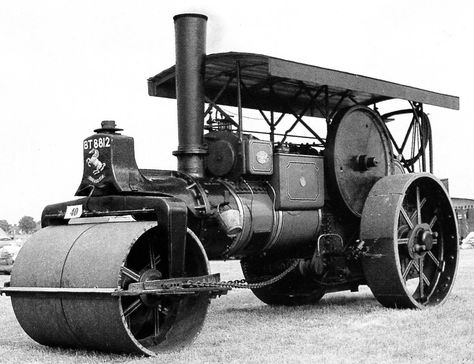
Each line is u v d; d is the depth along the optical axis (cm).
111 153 640
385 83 869
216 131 782
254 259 873
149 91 865
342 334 684
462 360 549
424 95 938
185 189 702
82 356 602
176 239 610
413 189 917
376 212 830
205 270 639
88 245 602
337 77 796
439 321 742
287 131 915
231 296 1096
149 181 671
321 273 868
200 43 762
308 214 834
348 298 1030
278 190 788
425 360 550
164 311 663
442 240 926
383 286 827
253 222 754
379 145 943
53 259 616
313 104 1008
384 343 627
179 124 760
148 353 586
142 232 584
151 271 605
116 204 643
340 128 874
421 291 879
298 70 747
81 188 670
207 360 570
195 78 757
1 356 618
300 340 658
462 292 1003
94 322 581
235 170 760
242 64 775
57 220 711
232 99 937
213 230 718
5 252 1580
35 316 627
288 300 966
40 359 598
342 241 884
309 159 833
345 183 879
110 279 564
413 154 995
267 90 926
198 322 646
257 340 666
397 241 828
